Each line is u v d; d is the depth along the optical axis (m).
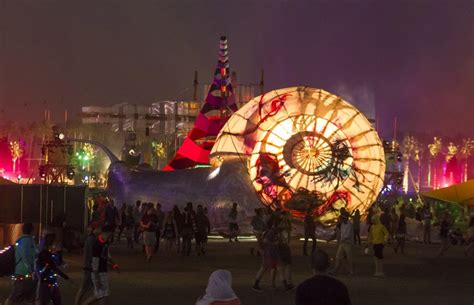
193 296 15.85
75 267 21.53
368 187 37.62
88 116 64.44
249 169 37.53
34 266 11.85
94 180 85.62
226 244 33.19
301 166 36.88
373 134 38.59
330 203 36.62
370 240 20.53
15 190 26.86
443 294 16.56
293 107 38.19
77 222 27.42
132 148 51.62
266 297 15.88
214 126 47.38
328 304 5.66
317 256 7.03
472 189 33.47
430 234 35.78
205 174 38.56
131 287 17.39
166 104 64.75
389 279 19.59
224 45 48.38
